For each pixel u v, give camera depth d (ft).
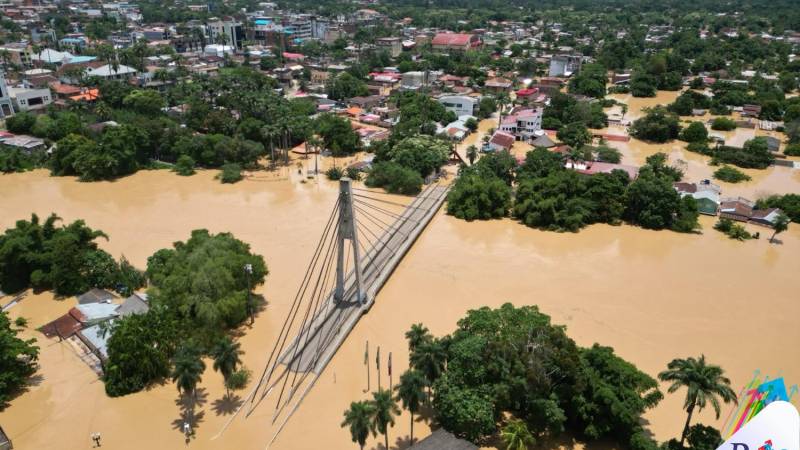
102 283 308.40
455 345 216.74
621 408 193.26
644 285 326.44
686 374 180.75
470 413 196.13
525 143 596.70
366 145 579.89
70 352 258.37
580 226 409.69
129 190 466.70
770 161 548.72
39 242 315.17
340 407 226.38
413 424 215.92
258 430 213.25
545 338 211.20
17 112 622.54
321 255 352.90
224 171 491.31
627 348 265.54
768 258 364.99
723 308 303.48
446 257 360.07
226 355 212.43
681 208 409.08
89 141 505.66
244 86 641.81
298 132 554.46
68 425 214.90
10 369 233.35
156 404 226.17
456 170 529.04
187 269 269.44
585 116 642.22
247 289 280.31
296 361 252.42
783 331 283.38
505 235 396.78
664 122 619.67
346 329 271.28
